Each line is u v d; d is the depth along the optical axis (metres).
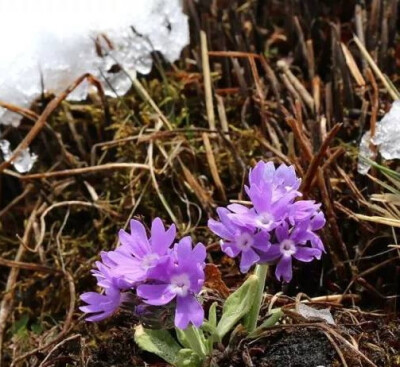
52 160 0.29
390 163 0.25
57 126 0.29
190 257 0.16
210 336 0.18
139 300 0.17
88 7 0.30
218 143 0.28
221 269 0.24
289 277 0.17
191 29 0.31
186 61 0.31
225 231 0.17
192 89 0.30
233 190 0.26
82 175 0.28
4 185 0.29
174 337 0.20
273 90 0.29
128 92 0.30
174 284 0.16
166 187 0.27
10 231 0.28
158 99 0.29
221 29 0.30
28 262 0.27
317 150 0.26
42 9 0.29
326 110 0.27
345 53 0.29
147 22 0.30
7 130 0.29
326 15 0.32
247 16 0.32
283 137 0.27
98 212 0.27
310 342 0.19
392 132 0.25
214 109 0.29
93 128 0.29
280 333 0.19
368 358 0.19
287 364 0.19
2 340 0.25
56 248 0.27
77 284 0.26
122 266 0.16
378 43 0.30
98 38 0.30
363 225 0.24
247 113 0.29
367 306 0.23
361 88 0.28
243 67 0.30
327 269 0.24
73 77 0.29
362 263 0.24
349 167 0.26
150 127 0.28
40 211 0.28
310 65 0.29
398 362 0.19
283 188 0.18
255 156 0.27
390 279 0.24
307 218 0.17
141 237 0.17
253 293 0.18
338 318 0.21
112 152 0.28
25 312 0.26
